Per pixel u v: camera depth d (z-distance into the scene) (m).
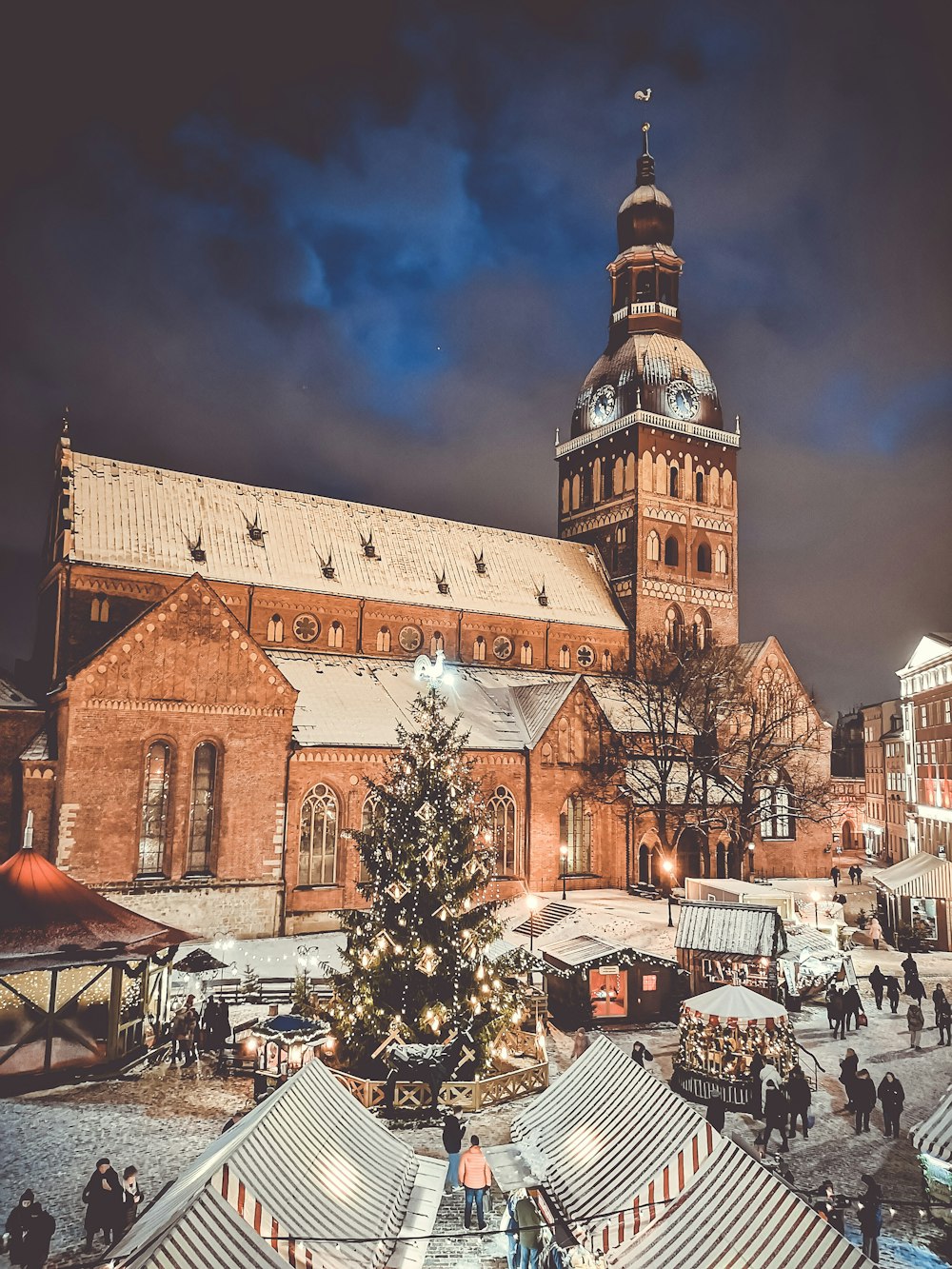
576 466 90.56
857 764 129.62
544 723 62.28
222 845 50.41
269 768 51.94
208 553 64.88
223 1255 14.20
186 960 36.84
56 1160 24.41
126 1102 28.48
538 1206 19.00
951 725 69.75
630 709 74.75
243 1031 34.91
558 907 52.47
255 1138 17.03
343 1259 15.73
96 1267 15.49
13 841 51.53
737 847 66.06
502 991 30.61
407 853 30.86
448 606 73.81
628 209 89.88
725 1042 29.97
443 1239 20.70
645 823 66.06
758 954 36.44
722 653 82.12
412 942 29.94
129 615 60.25
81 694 47.81
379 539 75.06
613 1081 20.58
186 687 50.22
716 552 87.12
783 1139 25.69
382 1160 19.05
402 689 64.31
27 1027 34.81
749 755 67.69
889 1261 20.19
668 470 85.06
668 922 50.59
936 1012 37.00
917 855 63.16
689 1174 16.58
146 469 66.75
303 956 46.19
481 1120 27.86
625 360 86.00
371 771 55.03
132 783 48.66
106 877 47.62
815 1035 37.25
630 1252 15.70
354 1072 30.52
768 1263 14.47
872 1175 24.42
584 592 83.12
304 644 67.56
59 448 63.69
